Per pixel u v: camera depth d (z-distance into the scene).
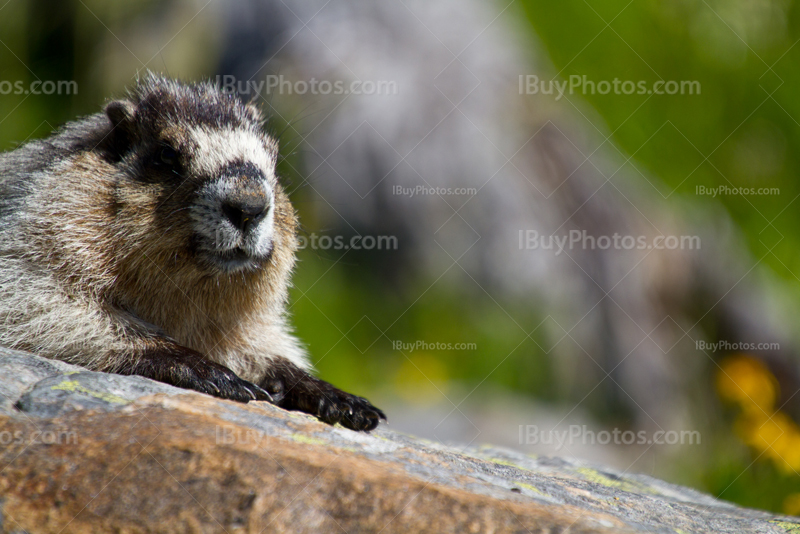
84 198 5.95
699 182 15.83
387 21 14.02
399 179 13.31
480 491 3.94
